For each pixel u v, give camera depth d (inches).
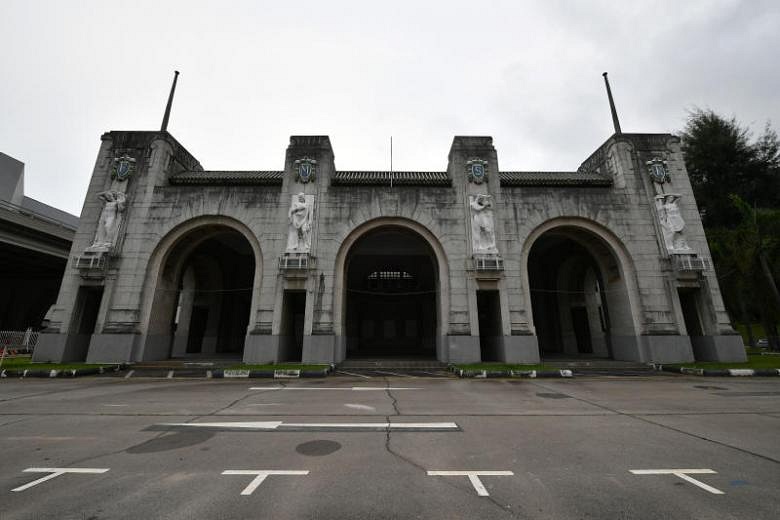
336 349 674.2
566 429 255.9
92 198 744.3
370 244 982.4
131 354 655.8
